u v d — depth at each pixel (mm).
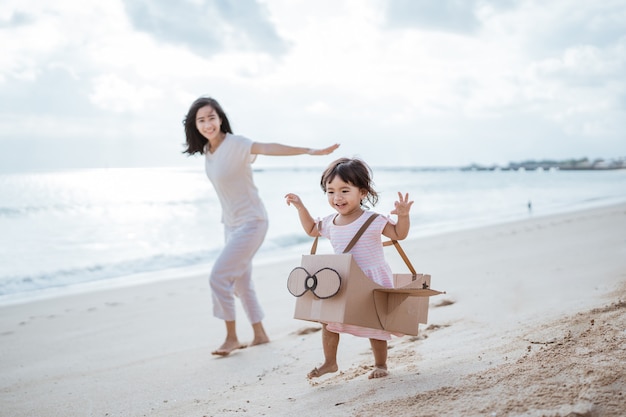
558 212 17422
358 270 2996
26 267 10586
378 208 22828
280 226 16188
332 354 3340
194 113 4824
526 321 4012
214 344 5059
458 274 7105
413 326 3238
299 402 2934
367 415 2439
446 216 18844
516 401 2281
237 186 4832
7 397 3926
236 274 4770
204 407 3283
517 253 8492
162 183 39438
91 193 28250
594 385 2283
